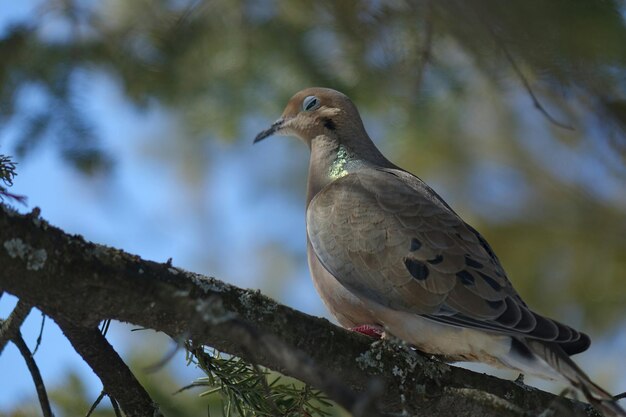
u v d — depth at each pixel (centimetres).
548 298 1574
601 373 1596
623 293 1560
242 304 770
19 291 705
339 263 977
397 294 933
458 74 1303
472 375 863
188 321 742
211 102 1290
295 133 1218
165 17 1209
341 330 817
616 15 894
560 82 987
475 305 895
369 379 820
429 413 841
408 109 1307
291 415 820
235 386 808
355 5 1170
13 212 695
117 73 1197
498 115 1612
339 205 1009
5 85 1116
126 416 806
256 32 1226
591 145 1603
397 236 953
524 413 812
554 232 1606
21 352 750
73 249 709
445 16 1029
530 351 865
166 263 750
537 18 897
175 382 1130
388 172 1085
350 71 1249
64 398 1052
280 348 625
